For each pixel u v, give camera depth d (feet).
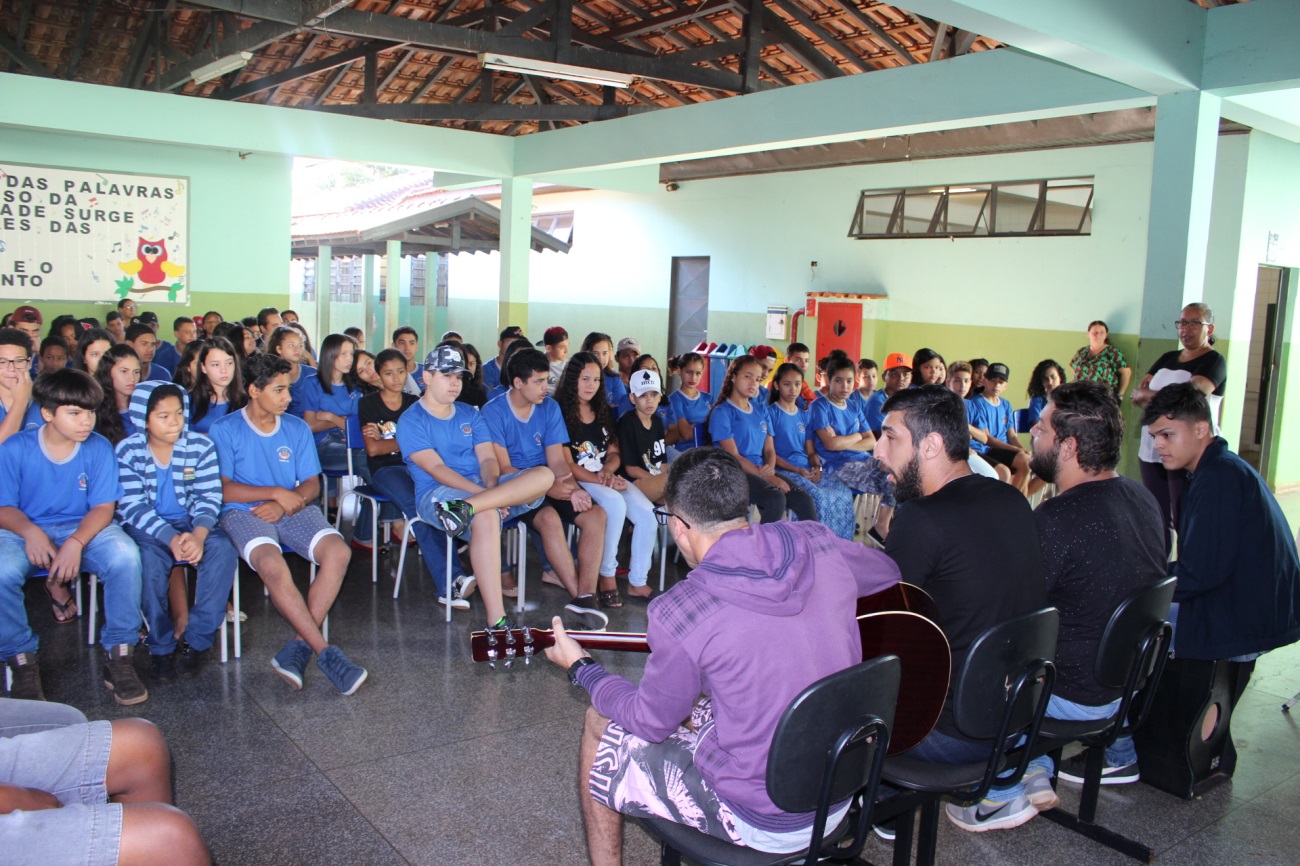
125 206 32.94
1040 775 9.44
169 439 11.93
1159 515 8.64
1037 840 9.35
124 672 11.38
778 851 6.24
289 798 9.45
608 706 6.65
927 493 8.04
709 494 6.26
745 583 5.87
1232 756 10.66
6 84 24.80
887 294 32.42
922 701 7.10
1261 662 14.56
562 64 25.38
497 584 13.25
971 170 29.58
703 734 6.40
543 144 32.55
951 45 23.81
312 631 12.01
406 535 15.88
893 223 31.96
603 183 37.55
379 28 23.08
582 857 8.66
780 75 30.01
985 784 7.36
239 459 12.81
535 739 10.95
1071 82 17.75
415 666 12.87
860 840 6.43
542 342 22.30
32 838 5.37
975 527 7.50
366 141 30.50
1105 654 7.86
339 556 12.35
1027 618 7.15
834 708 5.83
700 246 39.58
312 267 62.64
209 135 27.73
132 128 26.58
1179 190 16.87
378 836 8.86
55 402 11.12
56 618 13.71
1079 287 27.17
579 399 16.10
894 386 21.65
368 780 9.86
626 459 16.72
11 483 11.40
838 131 22.35
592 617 14.78
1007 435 22.22
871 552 7.09
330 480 21.33
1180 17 15.89
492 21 27.91
